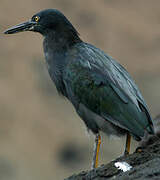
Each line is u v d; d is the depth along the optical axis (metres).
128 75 8.67
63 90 8.98
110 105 8.26
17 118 26.95
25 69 29.56
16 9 33.88
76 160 24.70
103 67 8.48
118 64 8.79
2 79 28.81
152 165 6.39
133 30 35.09
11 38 31.50
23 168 24.19
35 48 31.30
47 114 27.12
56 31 8.99
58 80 8.90
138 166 6.58
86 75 8.45
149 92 26.98
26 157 24.92
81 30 33.94
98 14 35.16
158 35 35.12
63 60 8.77
